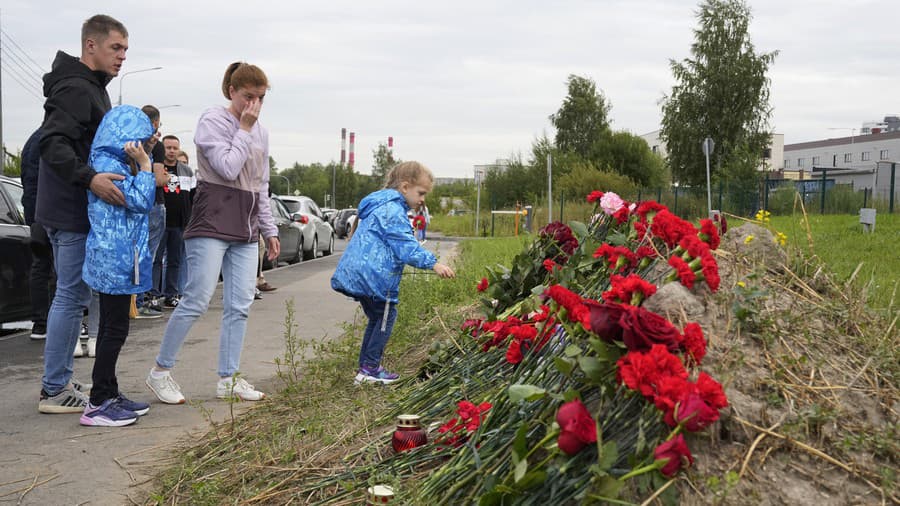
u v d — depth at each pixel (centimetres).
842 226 1644
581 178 4353
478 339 431
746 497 234
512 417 282
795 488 239
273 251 536
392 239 505
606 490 228
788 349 290
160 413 478
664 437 240
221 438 412
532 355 317
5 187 801
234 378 432
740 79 4406
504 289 499
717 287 297
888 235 1390
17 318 781
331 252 2256
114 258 443
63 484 360
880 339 320
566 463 244
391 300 505
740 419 253
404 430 334
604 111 7106
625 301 279
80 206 463
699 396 230
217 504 323
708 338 279
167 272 970
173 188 924
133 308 898
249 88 491
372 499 282
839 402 270
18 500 341
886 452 253
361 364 510
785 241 407
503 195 5072
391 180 532
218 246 494
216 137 494
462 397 368
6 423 460
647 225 391
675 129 4544
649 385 237
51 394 484
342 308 988
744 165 3384
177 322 494
